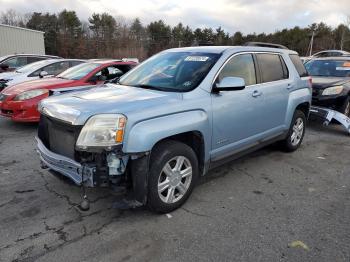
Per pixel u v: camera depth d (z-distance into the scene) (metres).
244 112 4.23
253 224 3.33
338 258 2.82
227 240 3.05
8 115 6.80
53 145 3.46
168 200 3.45
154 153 3.28
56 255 2.79
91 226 3.23
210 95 3.76
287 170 4.86
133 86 4.06
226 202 3.80
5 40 25.47
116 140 2.95
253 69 4.53
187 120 3.44
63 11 61.53
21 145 5.77
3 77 9.84
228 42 72.00
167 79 3.99
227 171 4.76
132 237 3.07
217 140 3.91
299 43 68.56
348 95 7.37
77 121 2.99
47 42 55.16
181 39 69.62
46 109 3.44
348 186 4.34
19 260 2.73
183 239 3.06
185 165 3.58
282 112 5.09
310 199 3.93
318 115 7.12
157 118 3.21
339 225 3.34
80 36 59.56
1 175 4.41
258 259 2.79
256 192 4.09
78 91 4.00
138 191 3.17
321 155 5.62
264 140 4.82
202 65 3.99
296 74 5.42
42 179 4.29
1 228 3.17
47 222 3.29
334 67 8.59
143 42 63.25
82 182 3.06
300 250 2.92
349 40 55.31
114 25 63.22
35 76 9.77
